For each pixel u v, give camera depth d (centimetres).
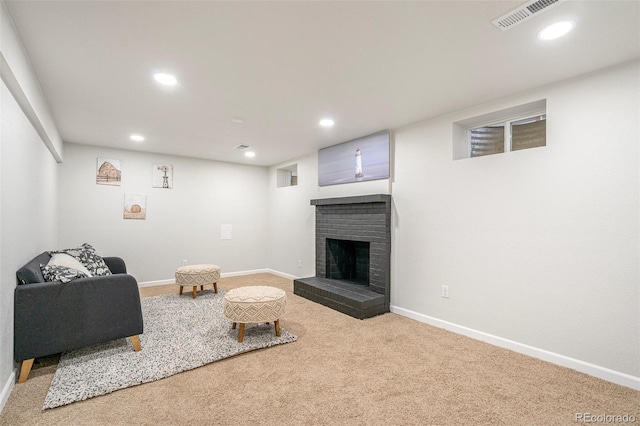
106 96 272
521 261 259
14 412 175
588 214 225
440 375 220
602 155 219
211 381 211
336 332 302
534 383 210
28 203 243
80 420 169
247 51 199
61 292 218
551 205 243
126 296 243
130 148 479
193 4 154
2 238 180
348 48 195
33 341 207
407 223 354
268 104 292
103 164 470
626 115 209
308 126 361
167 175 526
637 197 205
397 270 365
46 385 203
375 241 381
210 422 169
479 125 315
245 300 277
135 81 243
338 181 446
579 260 228
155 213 515
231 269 595
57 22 169
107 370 220
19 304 203
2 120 177
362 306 340
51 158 362
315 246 502
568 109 235
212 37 184
